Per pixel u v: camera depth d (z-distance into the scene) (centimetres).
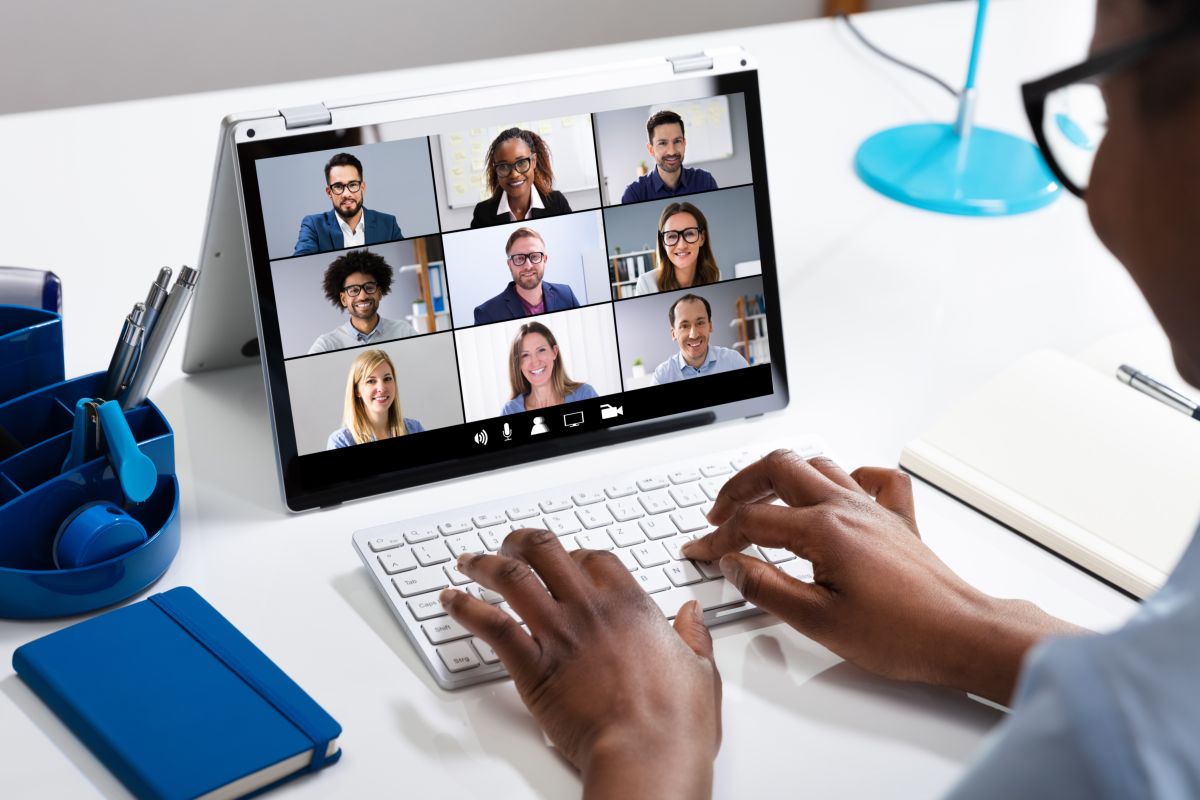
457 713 64
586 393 85
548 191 83
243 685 63
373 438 80
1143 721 29
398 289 80
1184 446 81
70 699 62
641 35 238
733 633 69
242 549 76
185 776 57
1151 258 39
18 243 105
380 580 71
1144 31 36
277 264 77
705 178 87
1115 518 76
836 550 67
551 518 76
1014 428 83
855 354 97
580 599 63
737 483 75
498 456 83
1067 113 43
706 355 88
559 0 229
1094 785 29
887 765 61
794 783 60
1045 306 104
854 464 84
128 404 75
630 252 85
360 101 79
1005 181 119
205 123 124
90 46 208
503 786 59
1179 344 41
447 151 81
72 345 94
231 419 88
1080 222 117
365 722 63
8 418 75
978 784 31
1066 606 72
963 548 76
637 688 59
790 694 65
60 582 68
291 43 219
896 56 142
